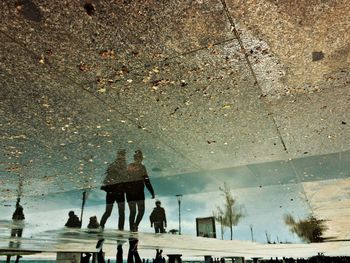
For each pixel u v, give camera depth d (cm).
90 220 602
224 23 274
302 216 1112
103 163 610
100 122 450
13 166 609
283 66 332
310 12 264
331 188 832
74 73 331
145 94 378
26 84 350
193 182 875
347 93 387
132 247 545
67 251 934
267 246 1321
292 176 791
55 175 676
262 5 258
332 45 300
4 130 462
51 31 273
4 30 270
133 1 246
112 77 339
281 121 466
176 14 262
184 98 388
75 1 243
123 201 579
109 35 279
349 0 252
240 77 349
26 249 862
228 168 722
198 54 309
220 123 468
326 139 540
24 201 848
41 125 453
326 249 2084
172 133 498
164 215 625
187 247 1006
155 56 308
